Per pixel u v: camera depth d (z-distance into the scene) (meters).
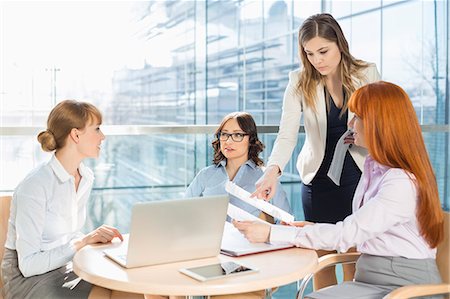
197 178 2.86
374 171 2.10
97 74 3.98
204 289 1.64
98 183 3.26
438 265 2.11
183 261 1.90
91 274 1.75
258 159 2.81
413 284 1.95
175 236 1.84
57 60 3.74
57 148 2.22
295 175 3.62
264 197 2.53
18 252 2.09
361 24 4.05
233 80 4.35
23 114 3.60
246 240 2.15
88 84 3.96
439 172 3.81
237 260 1.92
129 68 4.09
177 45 4.23
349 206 2.76
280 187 2.76
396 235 1.98
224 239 2.16
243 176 2.76
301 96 2.77
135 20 4.08
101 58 3.99
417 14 3.86
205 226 1.89
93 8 3.89
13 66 3.60
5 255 2.18
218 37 4.32
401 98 2.00
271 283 1.71
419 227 1.95
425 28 3.87
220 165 2.83
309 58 2.61
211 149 3.33
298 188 3.64
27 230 2.09
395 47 3.89
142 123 4.15
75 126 2.19
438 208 1.95
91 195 3.25
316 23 2.55
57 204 2.20
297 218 3.64
